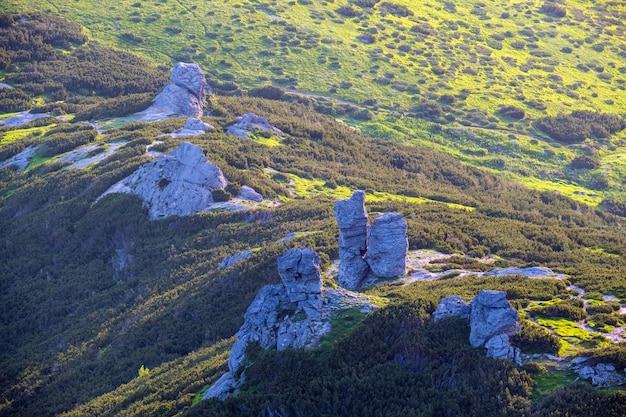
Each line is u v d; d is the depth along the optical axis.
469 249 126.75
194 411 83.06
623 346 78.94
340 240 110.88
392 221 109.50
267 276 120.44
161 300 128.62
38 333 136.62
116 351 120.88
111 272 145.75
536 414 73.00
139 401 97.94
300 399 80.50
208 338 115.69
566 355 80.06
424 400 77.81
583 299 94.19
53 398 115.69
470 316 84.38
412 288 100.25
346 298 92.81
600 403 72.00
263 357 87.19
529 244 131.38
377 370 82.06
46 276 150.00
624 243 139.12
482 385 77.38
